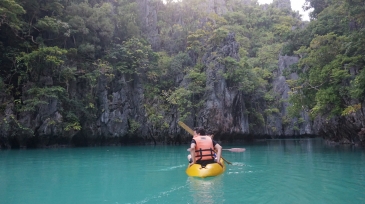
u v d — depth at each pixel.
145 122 25.11
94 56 24.56
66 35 21.77
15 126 18.47
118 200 4.96
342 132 20.17
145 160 11.48
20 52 19.78
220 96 25.67
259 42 47.06
